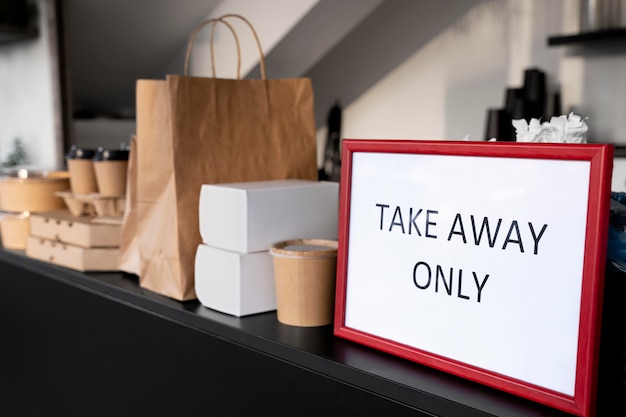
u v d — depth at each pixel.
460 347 0.84
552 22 3.54
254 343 1.02
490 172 0.81
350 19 3.86
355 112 4.60
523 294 0.78
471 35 3.89
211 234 1.16
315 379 0.93
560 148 0.74
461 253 0.83
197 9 4.16
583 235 0.73
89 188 1.61
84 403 1.49
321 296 1.05
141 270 1.32
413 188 0.89
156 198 1.26
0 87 4.39
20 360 1.75
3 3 3.74
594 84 3.39
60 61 3.87
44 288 1.60
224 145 1.23
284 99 1.30
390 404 0.83
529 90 3.44
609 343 0.76
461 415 0.76
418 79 4.19
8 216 1.80
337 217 1.21
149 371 1.27
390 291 0.92
